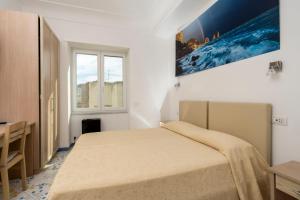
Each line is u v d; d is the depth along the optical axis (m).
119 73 4.11
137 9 3.35
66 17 3.33
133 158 1.47
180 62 3.37
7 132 1.66
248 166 1.47
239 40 2.04
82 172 1.20
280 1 1.61
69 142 3.51
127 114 4.01
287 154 1.55
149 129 2.78
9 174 2.22
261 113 1.69
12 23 2.28
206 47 2.63
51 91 2.79
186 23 3.17
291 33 1.52
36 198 1.81
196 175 1.29
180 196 1.19
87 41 3.47
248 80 1.93
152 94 3.93
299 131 1.47
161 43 3.99
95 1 3.09
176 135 2.35
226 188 1.33
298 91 1.48
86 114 3.75
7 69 2.27
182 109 3.17
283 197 1.32
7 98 2.27
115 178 1.12
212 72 2.51
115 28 3.67
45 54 2.51
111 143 1.94
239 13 2.05
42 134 2.41
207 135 1.91
